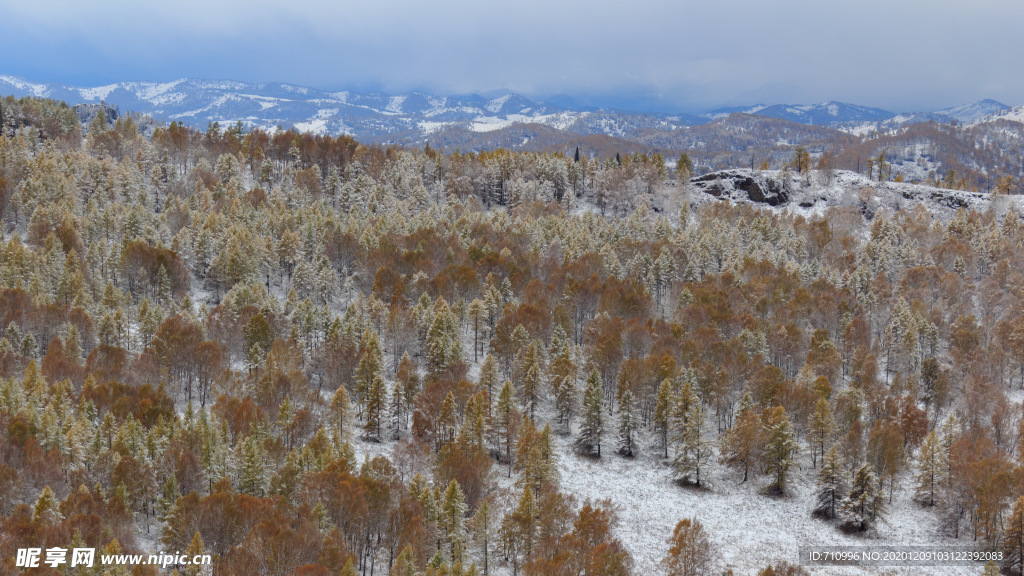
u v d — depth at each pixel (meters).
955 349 125.50
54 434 80.19
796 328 121.62
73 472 75.81
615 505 87.50
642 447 104.69
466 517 76.25
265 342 112.12
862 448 94.38
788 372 122.56
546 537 69.69
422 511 69.94
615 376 113.38
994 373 119.00
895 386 113.06
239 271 137.25
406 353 111.19
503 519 72.06
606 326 122.00
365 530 70.00
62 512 67.31
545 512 71.56
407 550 61.31
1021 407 111.50
